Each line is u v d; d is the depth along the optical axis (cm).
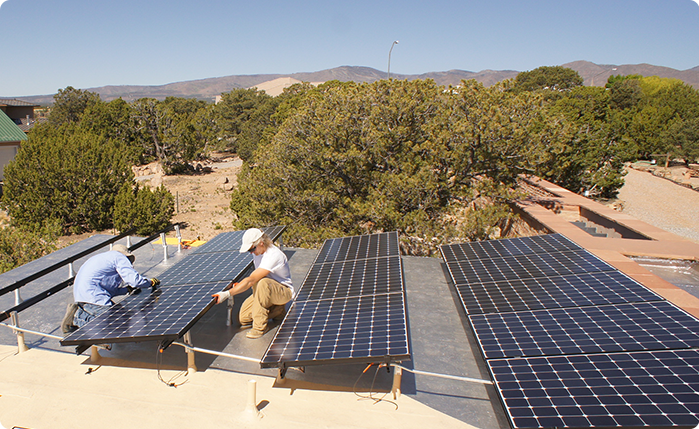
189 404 429
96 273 540
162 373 486
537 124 1839
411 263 838
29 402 442
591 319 464
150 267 913
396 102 1758
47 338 609
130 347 548
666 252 878
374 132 1714
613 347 404
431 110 1836
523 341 439
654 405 315
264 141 4553
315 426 392
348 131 1806
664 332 417
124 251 584
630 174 5503
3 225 3119
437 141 1617
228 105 9294
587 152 3591
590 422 308
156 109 6028
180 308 489
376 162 1853
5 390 465
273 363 398
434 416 408
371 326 445
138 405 429
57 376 490
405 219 1564
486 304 552
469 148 1641
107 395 449
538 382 368
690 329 419
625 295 521
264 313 548
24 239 1912
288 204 1895
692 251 887
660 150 6262
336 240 911
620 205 3575
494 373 391
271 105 6625
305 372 483
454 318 609
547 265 670
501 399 352
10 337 616
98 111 6384
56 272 904
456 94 1750
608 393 338
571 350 407
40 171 3045
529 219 1437
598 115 5334
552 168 2259
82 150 3209
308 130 1994
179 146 5941
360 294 552
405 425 394
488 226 1441
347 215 1672
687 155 5856
